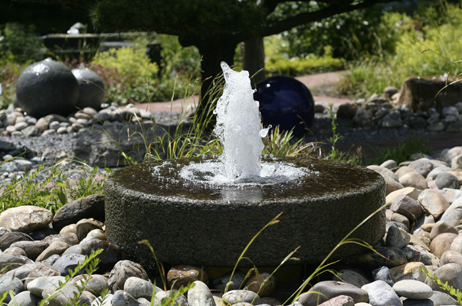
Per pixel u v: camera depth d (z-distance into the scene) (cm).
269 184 270
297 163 339
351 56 1697
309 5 1661
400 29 1731
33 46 1564
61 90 820
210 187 265
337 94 1177
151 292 231
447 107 776
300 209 236
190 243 240
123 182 276
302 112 680
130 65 1266
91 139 575
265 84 697
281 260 238
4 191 378
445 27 1233
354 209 251
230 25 592
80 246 287
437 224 321
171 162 345
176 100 1180
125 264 245
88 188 393
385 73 1147
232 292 235
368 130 764
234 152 301
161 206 241
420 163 475
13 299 215
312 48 1777
